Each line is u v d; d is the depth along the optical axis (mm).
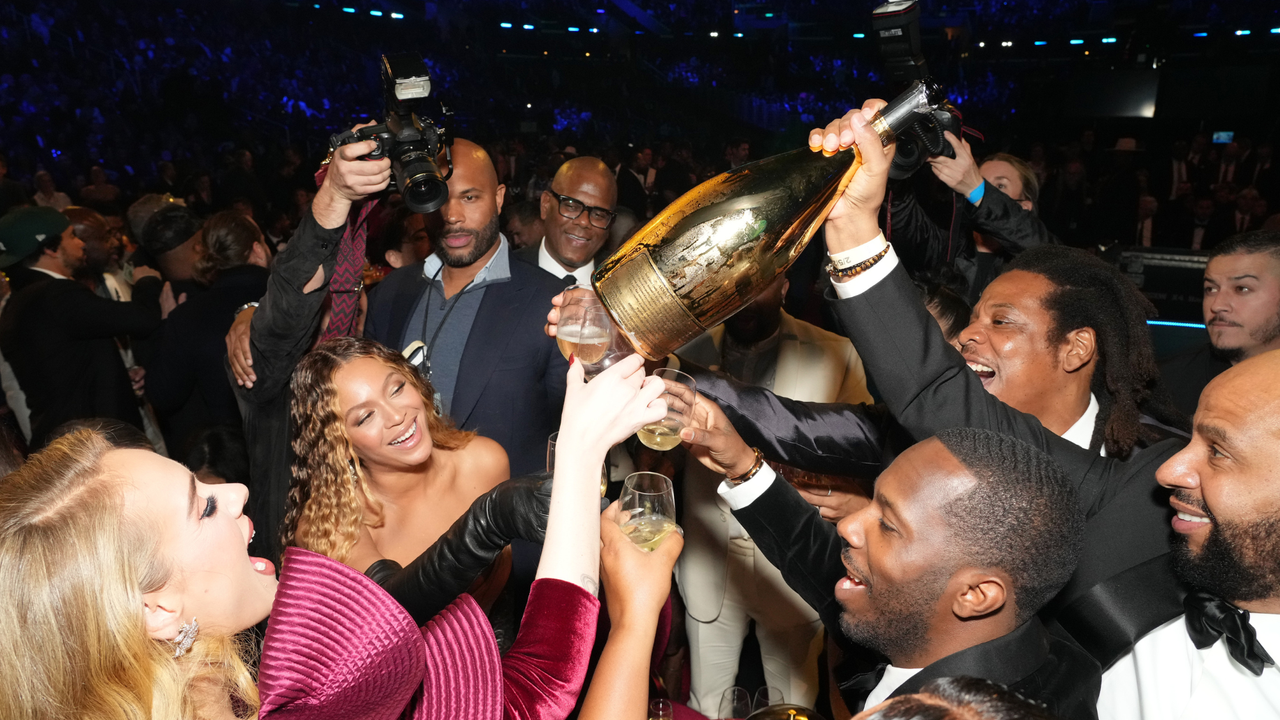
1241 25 14359
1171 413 1797
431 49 18734
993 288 1758
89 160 13102
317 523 1896
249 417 2361
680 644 2854
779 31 19641
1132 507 1330
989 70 16797
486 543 1424
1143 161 12016
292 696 879
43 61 14219
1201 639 1170
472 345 2500
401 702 921
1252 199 9148
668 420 1369
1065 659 1179
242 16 16812
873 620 1183
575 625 985
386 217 3312
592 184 3074
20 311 3348
